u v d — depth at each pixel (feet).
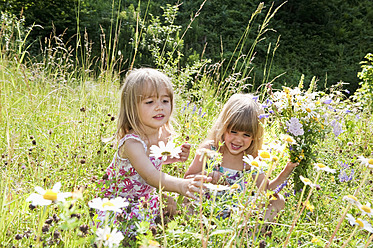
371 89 20.07
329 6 45.52
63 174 7.34
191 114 11.52
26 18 33.17
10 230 5.64
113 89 13.56
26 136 9.86
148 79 7.44
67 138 9.57
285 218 6.78
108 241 3.82
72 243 4.53
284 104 8.16
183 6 41.88
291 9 44.45
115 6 38.86
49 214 5.57
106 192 6.74
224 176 7.20
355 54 41.09
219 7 42.27
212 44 37.58
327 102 8.29
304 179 4.91
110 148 9.02
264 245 5.15
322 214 7.28
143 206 6.04
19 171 7.70
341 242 6.09
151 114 7.45
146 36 23.81
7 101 10.89
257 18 42.16
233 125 8.32
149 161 7.14
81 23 33.81
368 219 6.86
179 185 6.37
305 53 40.52
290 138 6.24
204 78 15.19
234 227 5.07
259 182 8.48
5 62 13.25
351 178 8.57
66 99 14.24
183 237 5.42
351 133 12.25
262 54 38.78
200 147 8.88
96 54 30.99
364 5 47.85
